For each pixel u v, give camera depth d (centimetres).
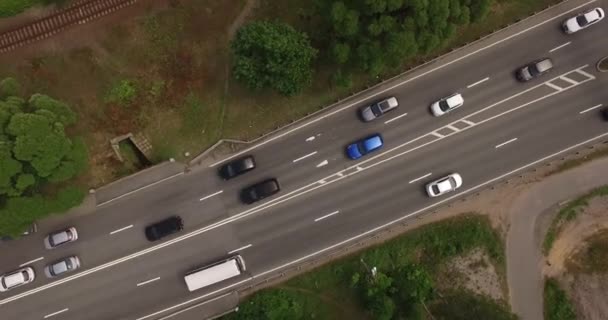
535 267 6244
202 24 5928
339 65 5853
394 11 5188
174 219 5875
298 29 5903
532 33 6166
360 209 6031
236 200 6000
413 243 6088
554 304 6247
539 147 6128
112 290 5928
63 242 5819
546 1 6191
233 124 5966
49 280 5925
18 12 5703
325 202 6028
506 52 6144
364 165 6059
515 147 6122
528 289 6241
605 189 6238
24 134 4909
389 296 5969
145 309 5919
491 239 6169
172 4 5894
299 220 6009
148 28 5850
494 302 6141
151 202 5962
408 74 6081
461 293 6138
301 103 6016
